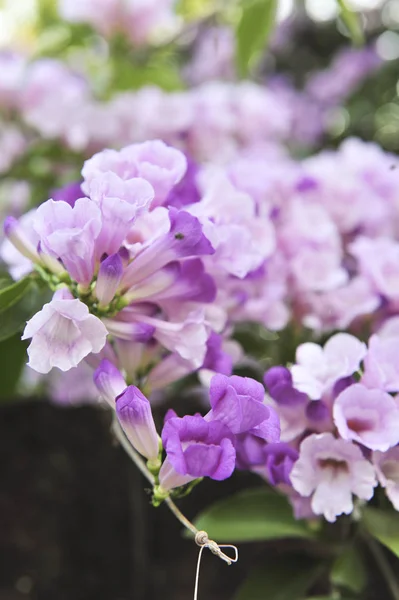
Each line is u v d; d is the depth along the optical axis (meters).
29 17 1.90
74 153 1.32
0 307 0.84
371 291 0.94
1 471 1.17
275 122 1.37
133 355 0.83
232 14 1.47
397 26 1.96
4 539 1.16
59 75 1.28
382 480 0.80
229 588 1.14
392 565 1.01
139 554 1.17
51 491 1.17
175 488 0.79
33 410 1.19
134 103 1.28
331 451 0.81
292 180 1.00
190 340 0.81
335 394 0.82
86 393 1.20
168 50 1.60
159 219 0.80
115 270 0.77
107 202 0.77
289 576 0.94
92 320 0.76
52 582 1.16
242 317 0.94
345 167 1.05
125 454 1.17
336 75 1.90
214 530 0.92
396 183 1.04
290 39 2.08
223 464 0.73
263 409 0.74
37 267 0.82
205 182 0.93
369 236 1.03
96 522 1.17
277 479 0.82
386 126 1.95
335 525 0.92
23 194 1.35
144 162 0.81
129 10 1.38
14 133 1.28
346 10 1.09
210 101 1.25
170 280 0.80
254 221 0.91
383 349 0.83
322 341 1.01
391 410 0.81
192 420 0.74
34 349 0.76
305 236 0.97
